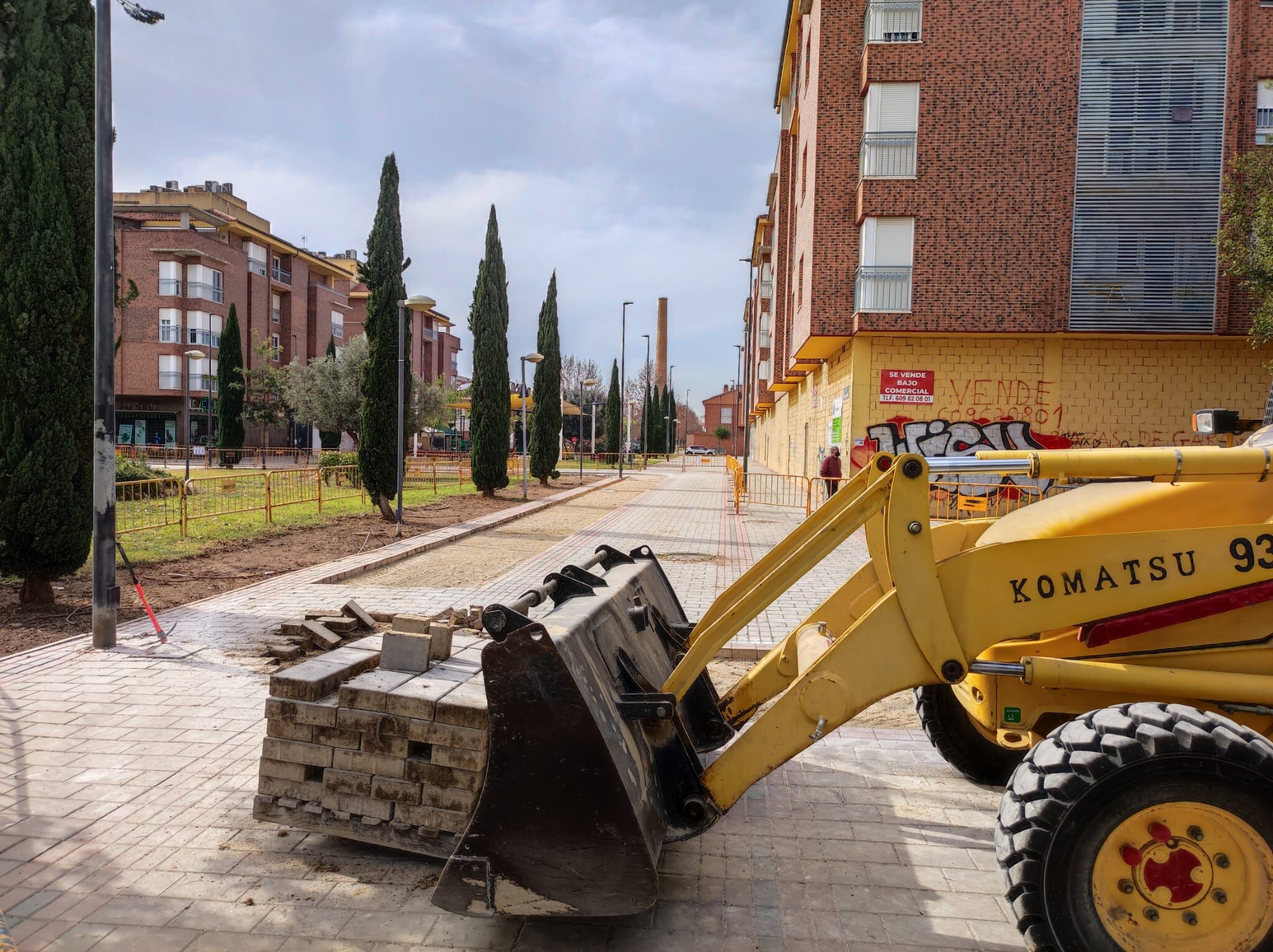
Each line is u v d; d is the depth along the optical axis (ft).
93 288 28.35
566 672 9.43
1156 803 8.86
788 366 102.89
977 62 65.41
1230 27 63.21
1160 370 65.82
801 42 87.51
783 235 112.47
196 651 23.16
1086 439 66.39
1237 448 10.42
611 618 11.76
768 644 25.22
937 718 15.34
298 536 49.65
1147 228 64.13
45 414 27.22
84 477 28.35
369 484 59.26
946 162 65.82
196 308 170.09
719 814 10.60
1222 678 10.46
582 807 9.57
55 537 27.53
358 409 104.58
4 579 33.47
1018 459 10.34
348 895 11.38
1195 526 11.18
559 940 10.45
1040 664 10.62
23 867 11.98
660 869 12.26
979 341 67.05
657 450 247.50
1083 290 64.54
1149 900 8.94
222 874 11.86
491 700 9.65
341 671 13.10
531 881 9.71
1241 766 8.73
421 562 41.52
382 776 11.96
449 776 11.66
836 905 11.32
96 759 15.81
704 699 14.20
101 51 23.09
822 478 63.87
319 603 30.25
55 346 27.27
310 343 210.38
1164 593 10.49
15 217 26.45
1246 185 59.47
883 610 10.50
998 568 10.55
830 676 10.48
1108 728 9.26
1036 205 65.05
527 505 73.87
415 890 11.51
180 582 34.06
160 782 14.85
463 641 15.39
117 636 24.66
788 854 12.73
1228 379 65.31
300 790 12.39
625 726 10.27
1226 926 8.84
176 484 53.98
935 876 12.12
